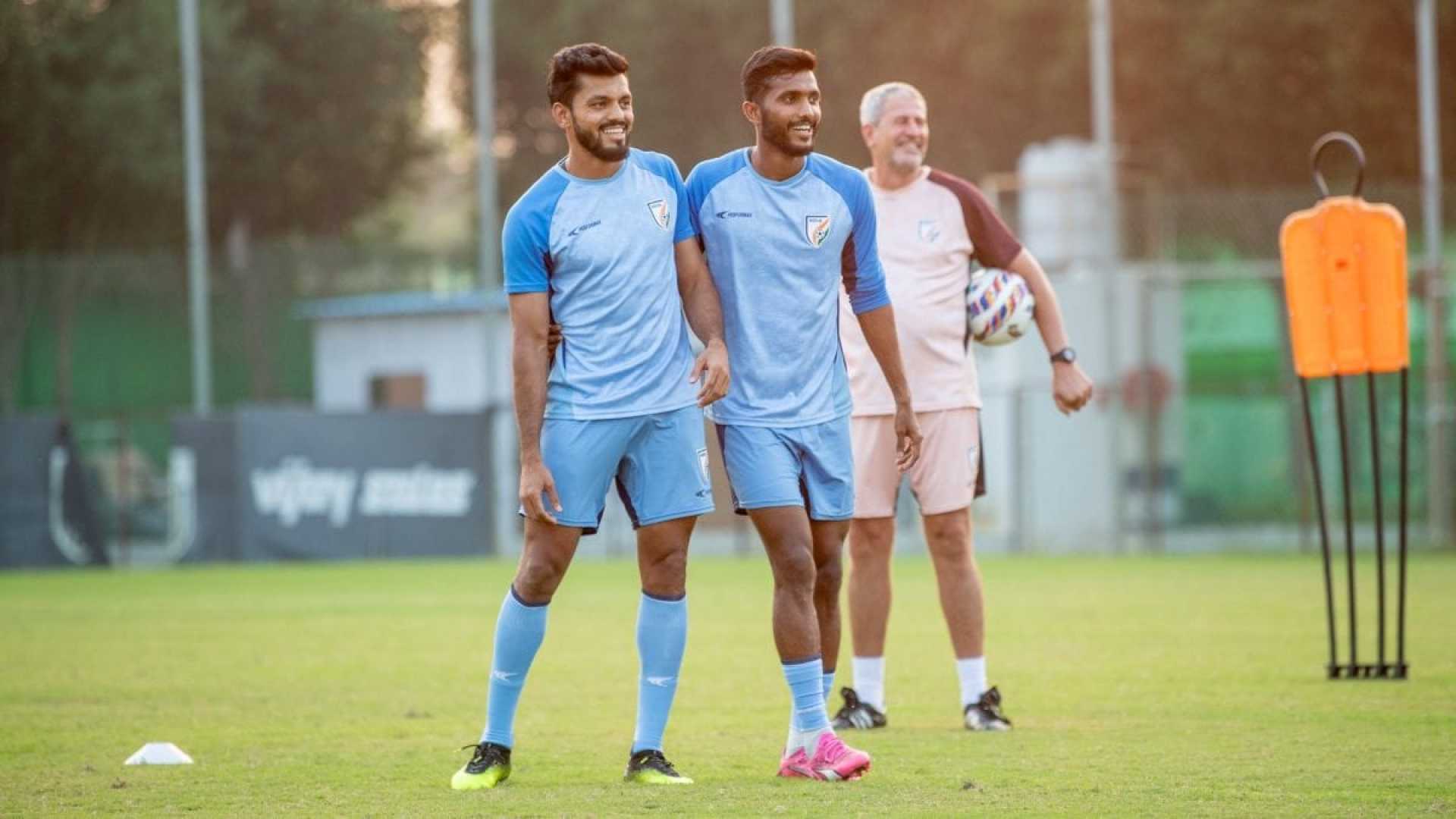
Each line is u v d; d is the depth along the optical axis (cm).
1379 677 2214
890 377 1655
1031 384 6294
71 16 9612
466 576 5034
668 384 1501
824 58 9612
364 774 1573
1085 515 6209
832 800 1377
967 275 1953
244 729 1917
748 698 2142
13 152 9525
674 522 1512
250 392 7900
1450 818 1278
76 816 1368
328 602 4072
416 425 5906
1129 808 1325
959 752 1655
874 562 1911
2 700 2214
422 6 11362
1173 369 6438
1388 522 5947
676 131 10094
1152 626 3058
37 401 7550
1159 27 8981
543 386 1487
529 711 2036
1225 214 6606
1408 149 8725
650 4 10006
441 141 11519
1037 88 9294
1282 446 6275
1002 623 3150
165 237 9856
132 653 2864
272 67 10300
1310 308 2192
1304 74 8856
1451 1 8400
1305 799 1360
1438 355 5762
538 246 1480
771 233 1549
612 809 1344
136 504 6150
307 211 11050
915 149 1934
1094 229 6688
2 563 5925
